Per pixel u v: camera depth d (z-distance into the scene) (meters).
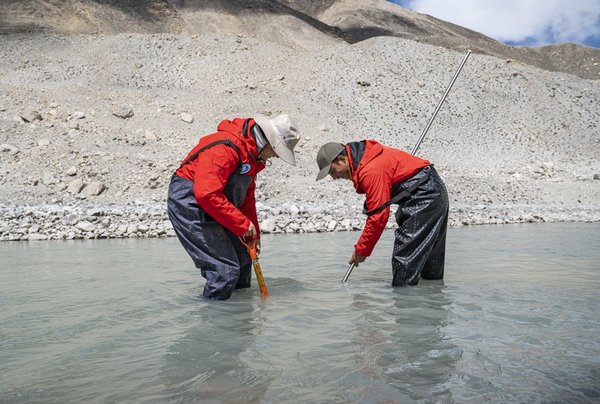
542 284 4.24
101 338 2.75
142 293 3.96
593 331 2.83
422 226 4.17
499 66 30.22
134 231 8.66
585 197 16.45
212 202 3.60
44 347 2.60
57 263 5.61
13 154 14.12
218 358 2.41
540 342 2.63
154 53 31.77
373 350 2.51
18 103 19.59
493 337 2.73
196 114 22.11
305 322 3.07
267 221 9.20
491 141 24.00
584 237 8.27
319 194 13.09
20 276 4.78
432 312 3.29
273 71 29.33
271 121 3.74
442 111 25.53
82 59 30.88
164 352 2.51
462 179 16.75
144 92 25.11
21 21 52.56
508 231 9.34
